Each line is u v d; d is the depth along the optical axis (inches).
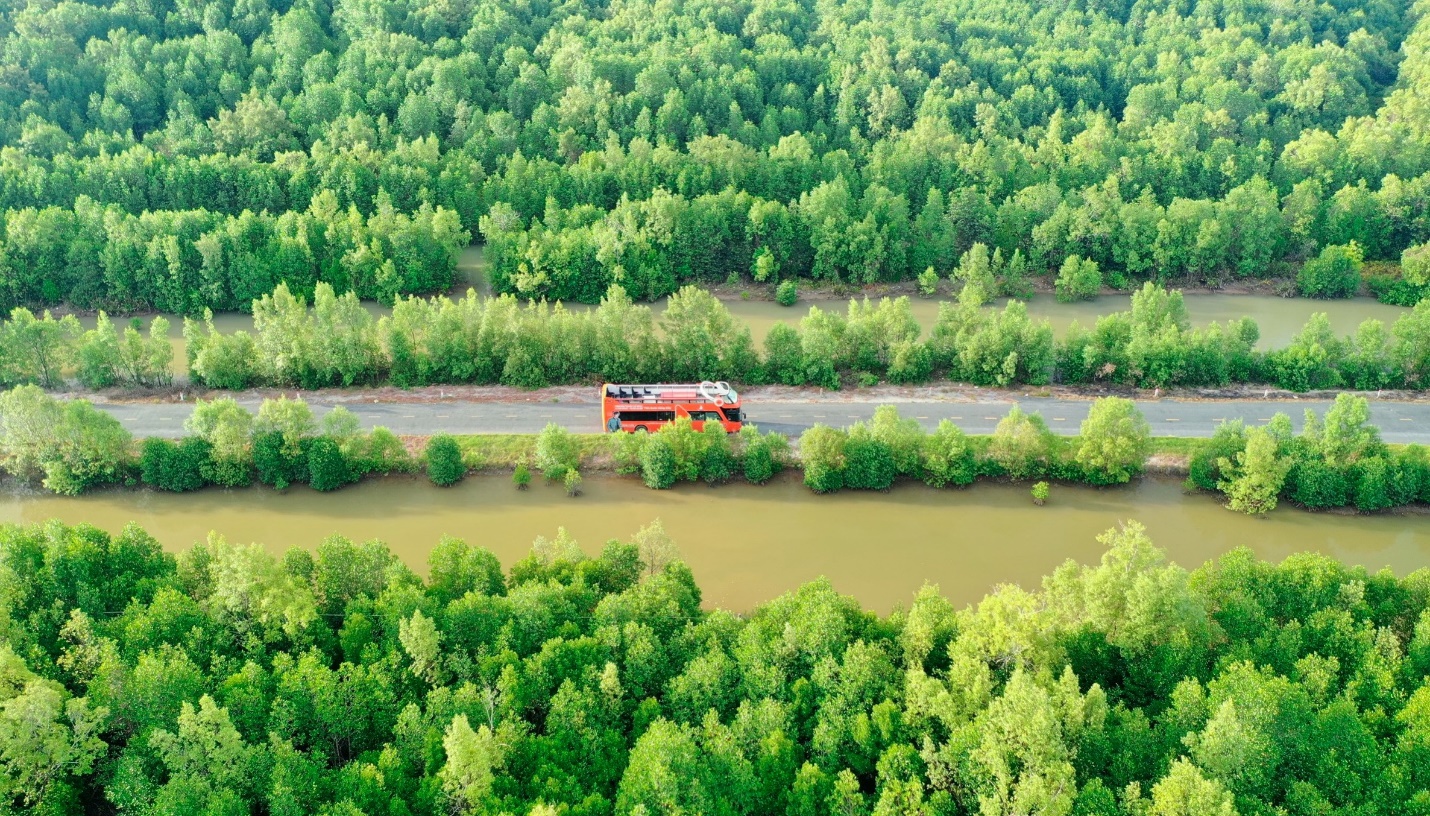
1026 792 3558.1
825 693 4084.6
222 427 6067.9
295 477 6269.7
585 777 3850.9
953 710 3934.5
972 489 6348.4
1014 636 4114.2
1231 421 6579.7
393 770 3762.3
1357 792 3806.6
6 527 4889.3
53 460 6082.7
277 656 4173.2
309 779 3718.0
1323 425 6318.9
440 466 6205.7
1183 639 4291.3
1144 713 4249.5
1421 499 6195.9
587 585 4766.2
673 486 6333.7
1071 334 7583.7
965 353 7411.4
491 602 4434.1
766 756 3833.7
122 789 3644.2
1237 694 3981.3
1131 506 6210.6
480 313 7500.0
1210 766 3745.1
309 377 7224.4
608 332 7377.0
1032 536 5930.1
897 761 3809.1
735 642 4365.2
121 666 4003.4
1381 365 7445.9
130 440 6294.3
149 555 4943.4
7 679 3895.2
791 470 6451.8
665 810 3609.7
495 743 3777.1
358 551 4761.3
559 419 6899.6
